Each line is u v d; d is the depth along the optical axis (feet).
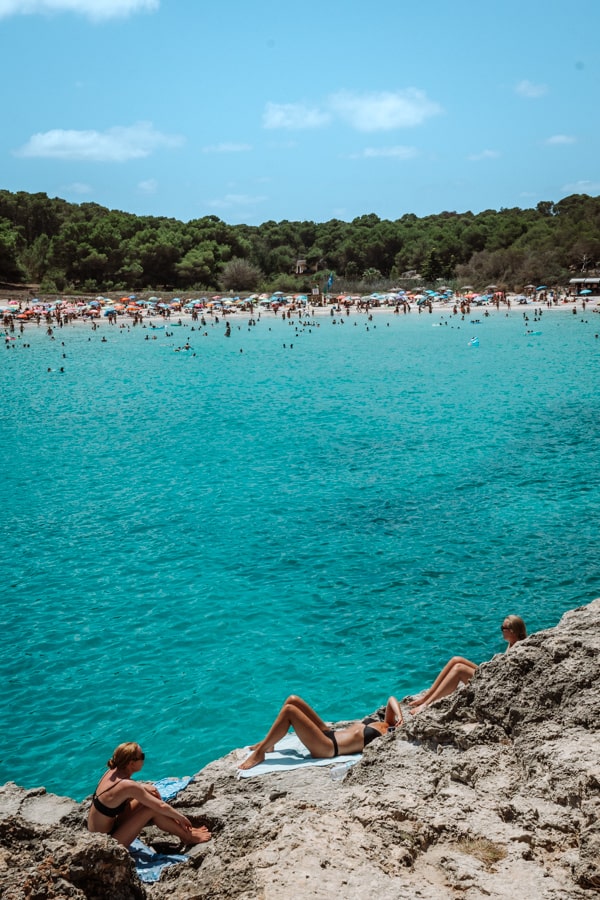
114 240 538.47
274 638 61.57
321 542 82.64
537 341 312.29
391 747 24.56
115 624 64.44
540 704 23.50
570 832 18.58
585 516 88.33
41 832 20.58
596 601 29.50
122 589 71.51
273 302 499.92
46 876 16.85
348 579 72.64
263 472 113.60
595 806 18.33
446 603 66.90
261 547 81.51
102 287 531.09
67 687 54.80
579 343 298.56
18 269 526.98
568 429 139.74
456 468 112.16
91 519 92.27
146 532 87.20
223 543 82.89
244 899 15.66
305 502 97.35
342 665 57.21
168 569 76.07
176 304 481.87
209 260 563.07
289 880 15.88
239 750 29.71
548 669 24.22
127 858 18.07
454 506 93.86
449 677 30.48
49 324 415.85
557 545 79.46
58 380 237.04
